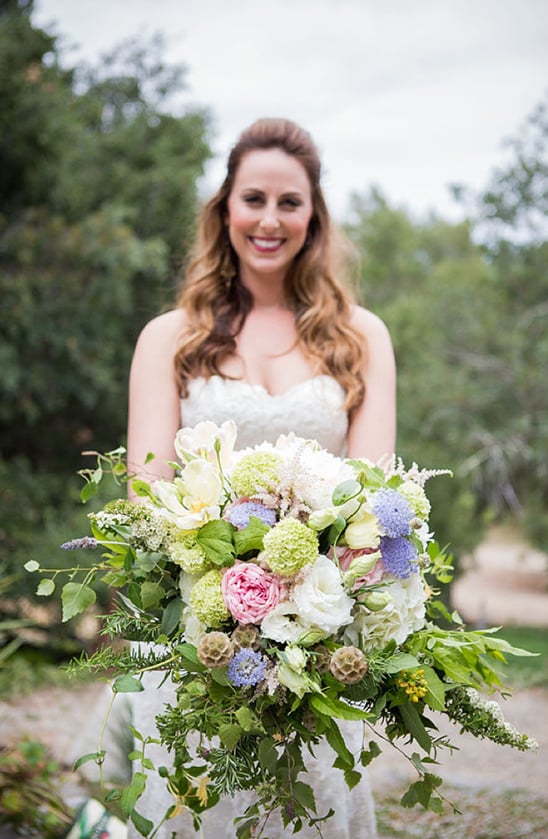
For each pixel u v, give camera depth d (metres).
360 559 1.84
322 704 1.76
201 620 1.84
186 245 3.05
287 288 2.73
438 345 12.79
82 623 9.04
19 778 3.57
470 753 5.91
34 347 9.32
